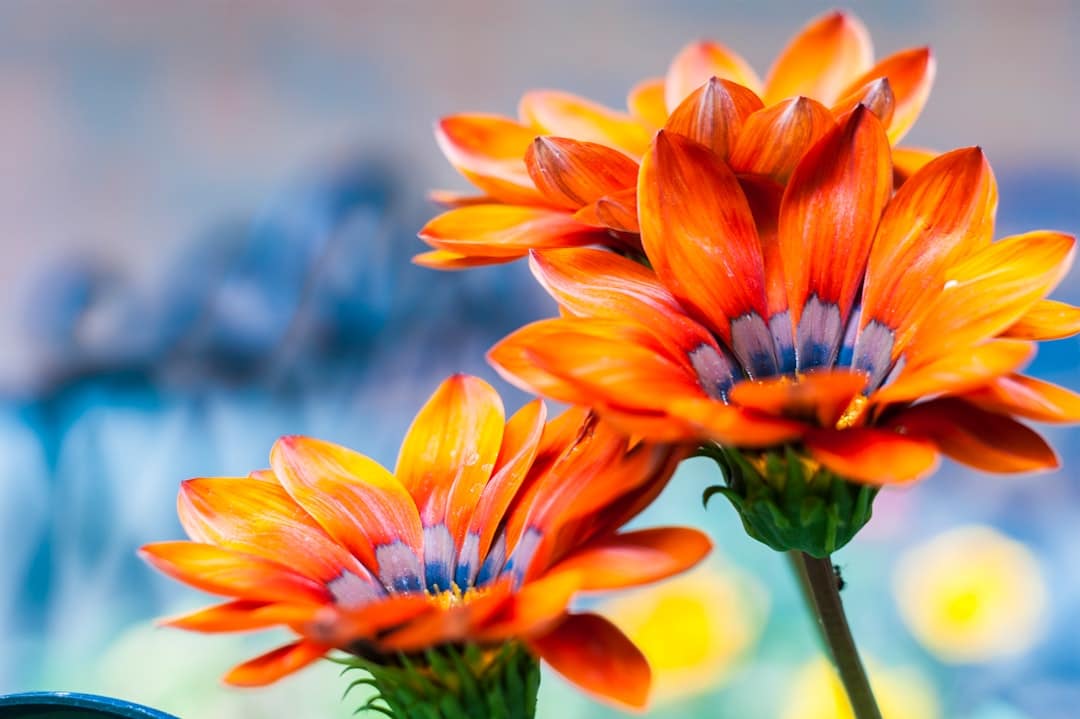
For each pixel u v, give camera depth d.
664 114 0.64
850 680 0.58
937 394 0.55
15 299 1.68
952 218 0.57
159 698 0.87
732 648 0.88
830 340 0.57
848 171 0.57
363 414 1.14
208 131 2.13
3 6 2.11
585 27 2.25
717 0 2.28
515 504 0.57
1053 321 0.57
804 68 0.63
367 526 0.57
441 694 0.56
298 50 2.16
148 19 2.12
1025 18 2.33
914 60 0.61
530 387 0.54
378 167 1.21
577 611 0.54
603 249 0.58
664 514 0.98
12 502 1.09
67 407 1.13
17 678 0.97
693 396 0.55
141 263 1.94
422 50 2.20
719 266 0.57
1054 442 1.28
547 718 0.85
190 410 1.13
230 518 0.57
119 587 1.08
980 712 0.88
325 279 1.15
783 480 0.56
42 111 2.11
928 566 0.97
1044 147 2.23
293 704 0.86
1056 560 1.10
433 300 1.17
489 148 0.61
